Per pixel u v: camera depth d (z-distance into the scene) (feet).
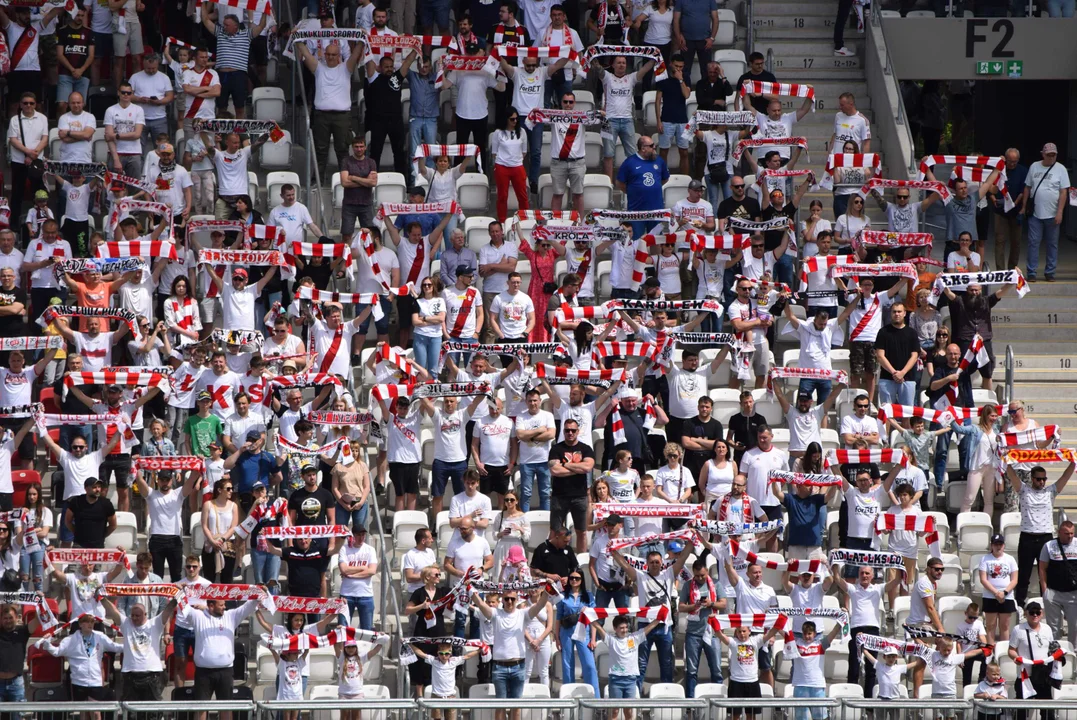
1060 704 212.84
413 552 238.48
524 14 339.57
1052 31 361.51
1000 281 285.43
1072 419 299.17
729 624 229.45
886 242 290.56
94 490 238.07
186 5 352.69
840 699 212.23
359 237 288.30
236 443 255.09
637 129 348.79
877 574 244.63
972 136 419.95
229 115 324.19
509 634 228.84
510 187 324.60
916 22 362.33
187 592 225.97
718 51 355.15
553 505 251.19
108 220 296.51
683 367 265.95
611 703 209.46
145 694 226.58
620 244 292.20
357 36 314.96
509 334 282.15
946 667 233.14
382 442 266.36
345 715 208.54
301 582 236.84
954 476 273.13
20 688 229.86
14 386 262.67
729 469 256.11
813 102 344.69
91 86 339.36
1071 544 250.37
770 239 297.94
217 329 278.05
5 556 235.81
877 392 286.87
